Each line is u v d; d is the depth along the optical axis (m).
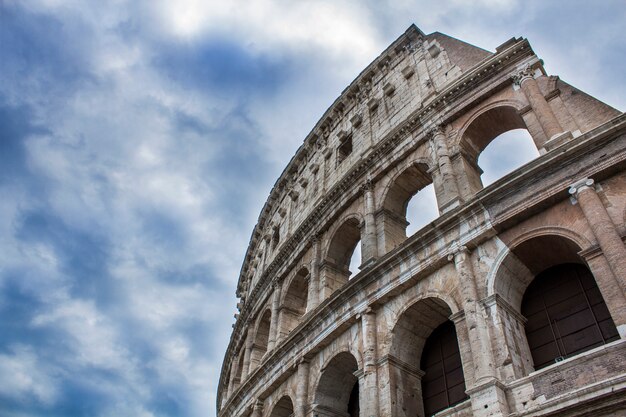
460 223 24.72
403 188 34.00
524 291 23.62
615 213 20.03
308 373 30.03
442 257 24.48
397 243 31.77
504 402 18.70
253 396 35.16
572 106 26.06
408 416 23.64
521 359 20.62
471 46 36.75
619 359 16.86
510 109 29.17
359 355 26.39
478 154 31.06
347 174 37.12
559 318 22.06
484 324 21.38
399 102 40.12
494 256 23.03
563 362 18.17
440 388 25.09
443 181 28.83
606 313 20.78
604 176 21.20
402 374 24.95
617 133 21.31
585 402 16.38
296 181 51.91
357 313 27.55
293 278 40.12
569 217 21.47
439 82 36.53
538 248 22.62
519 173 23.28
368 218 32.97
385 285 26.83
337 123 48.34
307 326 30.95
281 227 50.34
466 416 20.22
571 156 22.20
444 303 25.00
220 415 41.66
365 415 23.73
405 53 43.97
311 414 27.97
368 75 46.66
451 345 25.97
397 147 34.59
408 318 26.00
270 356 33.84
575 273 22.64
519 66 29.98
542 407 17.36
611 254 18.61
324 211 38.78
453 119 31.97
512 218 22.94
